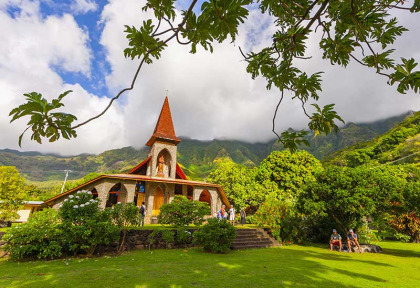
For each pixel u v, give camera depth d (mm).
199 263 8203
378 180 12234
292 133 2816
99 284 5531
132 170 23688
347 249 12570
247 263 8398
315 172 14305
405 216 17141
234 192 26344
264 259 9375
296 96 3064
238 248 12578
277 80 3094
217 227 11125
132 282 5723
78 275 6340
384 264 8906
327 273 7102
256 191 26219
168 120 25031
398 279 6613
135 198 21531
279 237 14703
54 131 1706
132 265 7707
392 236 19156
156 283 5664
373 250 12258
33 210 28422
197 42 2170
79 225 9070
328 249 13164
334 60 2760
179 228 12547
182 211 12891
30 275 6324
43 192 43156
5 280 5836
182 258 9219
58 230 8758
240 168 30750
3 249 8375
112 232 9133
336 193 12422
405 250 13141
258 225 16562
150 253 10258
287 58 2902
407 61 2090
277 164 30047
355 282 6180
